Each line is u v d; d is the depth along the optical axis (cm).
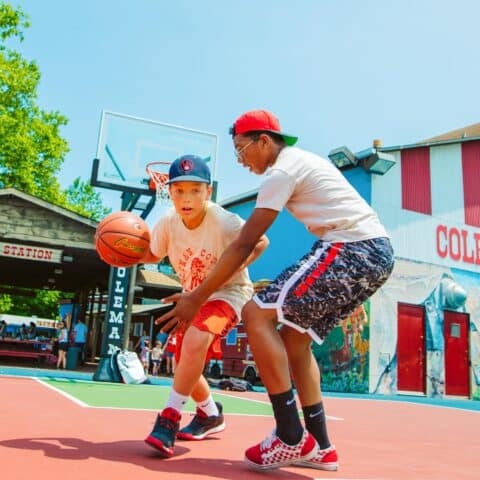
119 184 1219
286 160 247
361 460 302
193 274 317
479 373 1502
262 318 235
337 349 1358
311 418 254
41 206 1319
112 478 200
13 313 3550
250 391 1182
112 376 1083
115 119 1252
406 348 1373
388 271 244
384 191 1423
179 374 265
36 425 354
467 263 1556
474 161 1652
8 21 2311
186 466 237
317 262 235
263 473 234
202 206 301
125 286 1145
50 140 2391
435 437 460
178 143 1297
